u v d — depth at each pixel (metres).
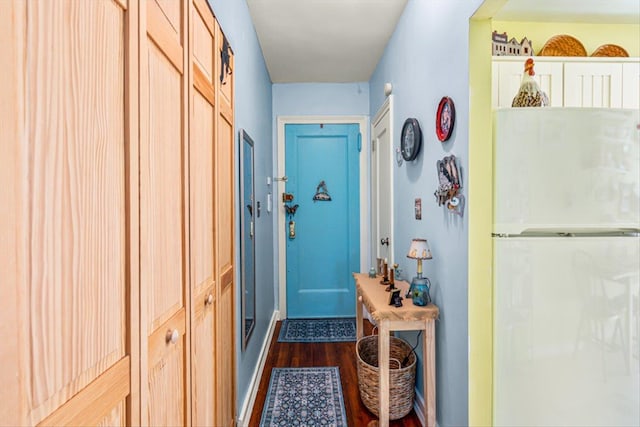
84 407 0.52
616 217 1.41
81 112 0.52
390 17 2.32
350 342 2.98
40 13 0.44
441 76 1.64
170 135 0.88
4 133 0.39
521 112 1.40
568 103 1.75
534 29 2.00
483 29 1.36
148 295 0.74
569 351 1.41
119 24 0.63
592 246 1.41
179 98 0.94
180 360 0.94
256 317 2.35
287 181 3.58
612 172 1.41
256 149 2.44
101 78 0.57
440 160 1.67
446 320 1.62
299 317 3.61
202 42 1.15
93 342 0.55
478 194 1.38
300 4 2.15
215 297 1.30
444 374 1.64
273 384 2.28
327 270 3.61
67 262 0.49
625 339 1.42
